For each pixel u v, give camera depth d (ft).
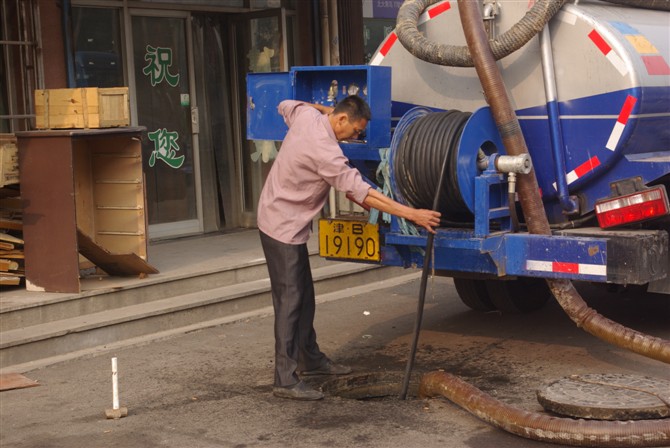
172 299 27.40
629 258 19.02
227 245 33.83
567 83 20.83
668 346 19.08
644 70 20.25
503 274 20.02
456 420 18.35
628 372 21.25
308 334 21.45
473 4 20.52
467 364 22.40
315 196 19.76
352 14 38.78
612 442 16.39
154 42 34.96
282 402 19.80
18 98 29.86
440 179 19.45
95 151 28.58
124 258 26.78
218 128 37.88
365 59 41.22
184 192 36.27
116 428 18.44
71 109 26.22
